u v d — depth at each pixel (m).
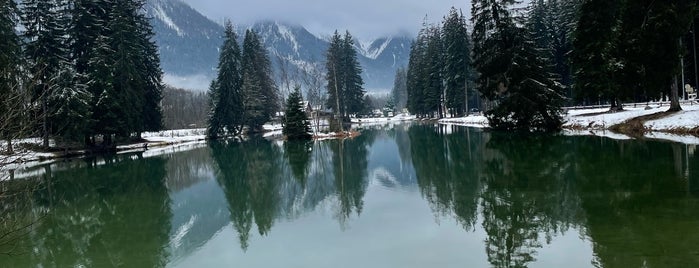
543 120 34.56
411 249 8.55
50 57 32.59
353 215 11.77
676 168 13.89
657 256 6.93
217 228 11.55
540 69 34.88
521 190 12.87
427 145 30.56
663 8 25.27
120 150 38.97
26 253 10.02
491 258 7.70
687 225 8.27
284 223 11.57
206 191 17.56
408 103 101.06
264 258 8.77
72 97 31.53
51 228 12.33
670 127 24.28
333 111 77.50
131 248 10.12
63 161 30.50
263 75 70.06
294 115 45.31
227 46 59.91
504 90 35.59
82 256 9.68
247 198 15.62
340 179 18.53
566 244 7.97
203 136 58.03
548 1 55.00
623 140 22.66
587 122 32.69
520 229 9.19
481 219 10.23
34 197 17.45
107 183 20.47
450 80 65.38
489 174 16.25
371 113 124.50
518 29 35.00
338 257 8.45
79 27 36.78
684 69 39.66
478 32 37.41
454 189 14.10
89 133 35.06
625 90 28.73
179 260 9.09
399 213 11.57
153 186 19.34
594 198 11.00
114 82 36.34
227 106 58.16
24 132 8.42
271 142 43.41
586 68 33.03
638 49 26.55
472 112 80.81
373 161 23.91
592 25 32.31
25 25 32.69
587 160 17.16
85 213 14.26
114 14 38.88
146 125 44.94
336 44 83.06
